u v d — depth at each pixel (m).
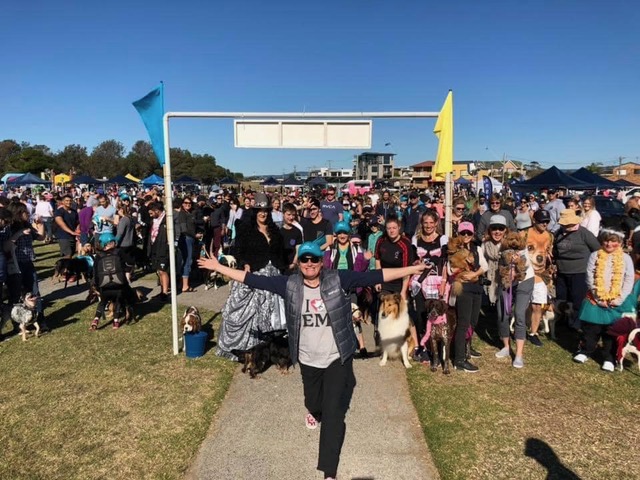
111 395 4.72
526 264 5.47
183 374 5.22
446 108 5.75
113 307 6.98
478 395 4.72
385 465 3.54
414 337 5.73
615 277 5.23
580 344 5.70
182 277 10.12
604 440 3.88
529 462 3.57
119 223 9.77
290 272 6.17
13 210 6.98
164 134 5.46
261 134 5.65
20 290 6.77
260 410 4.41
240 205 12.79
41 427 4.12
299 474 3.44
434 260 5.55
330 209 11.22
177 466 3.55
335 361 3.22
